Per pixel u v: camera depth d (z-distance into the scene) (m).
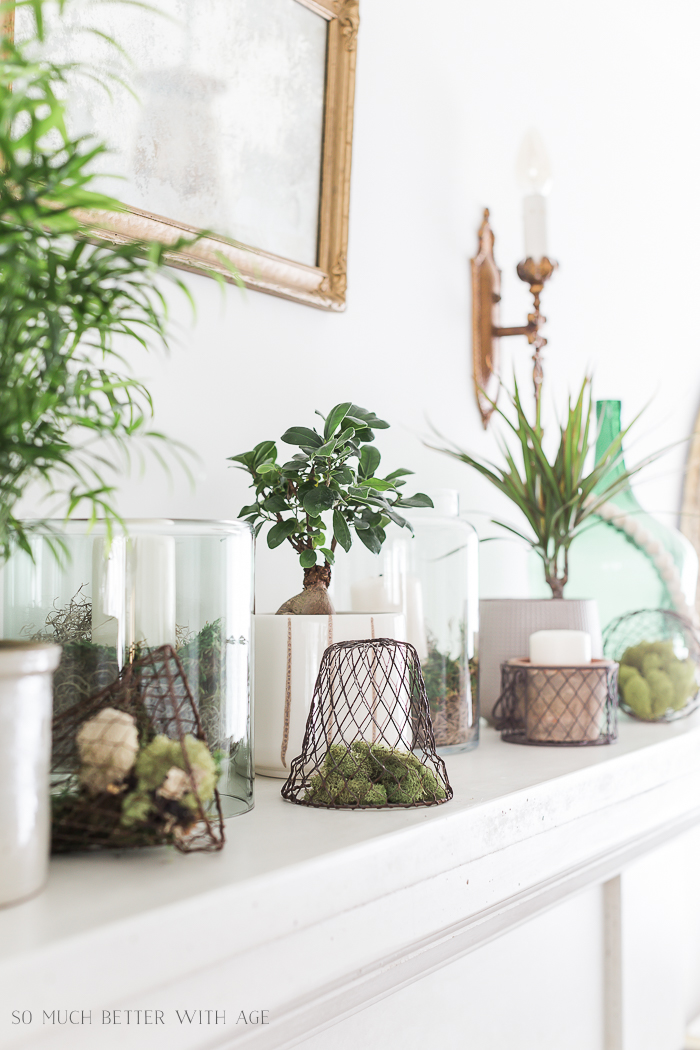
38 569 0.57
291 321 1.00
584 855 0.79
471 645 0.93
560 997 1.10
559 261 1.54
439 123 1.24
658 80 1.88
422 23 1.21
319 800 0.64
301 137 0.99
